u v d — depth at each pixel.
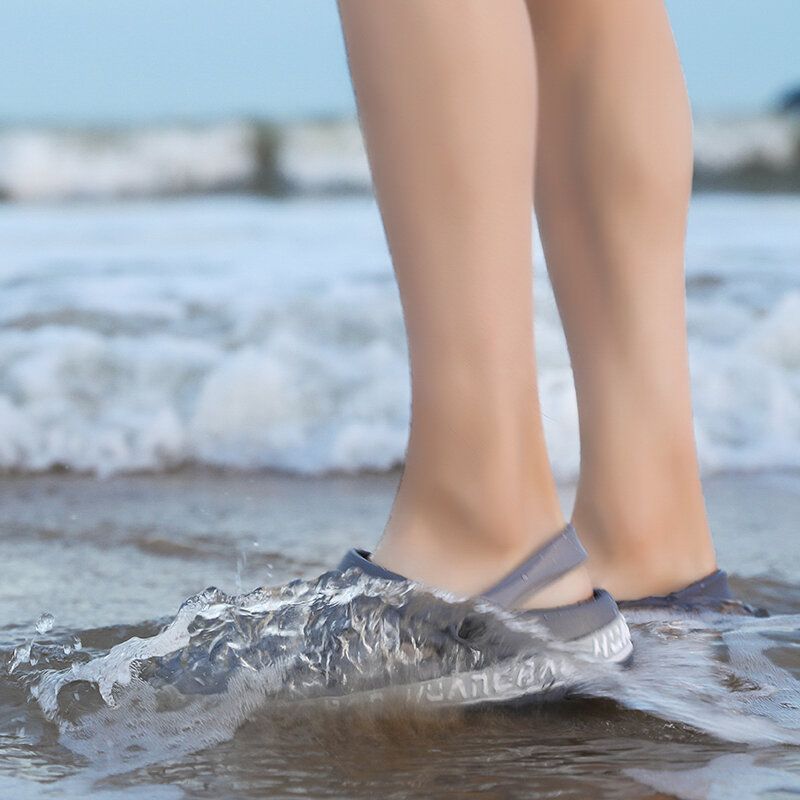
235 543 1.73
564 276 1.33
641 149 1.28
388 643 0.99
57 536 1.76
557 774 0.84
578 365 1.34
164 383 2.65
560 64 1.30
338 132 12.11
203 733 0.92
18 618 1.28
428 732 0.93
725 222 6.48
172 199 11.58
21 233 6.05
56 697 0.99
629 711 0.97
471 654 0.99
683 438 1.33
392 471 2.38
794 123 12.84
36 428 2.46
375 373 2.71
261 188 11.89
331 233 5.98
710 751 0.89
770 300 3.37
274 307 3.13
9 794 0.81
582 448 1.35
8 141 11.35
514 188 0.99
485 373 1.01
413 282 1.00
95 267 4.20
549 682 1.00
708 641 1.17
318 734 0.92
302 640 1.01
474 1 0.97
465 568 1.03
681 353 1.33
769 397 2.66
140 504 2.04
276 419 2.53
